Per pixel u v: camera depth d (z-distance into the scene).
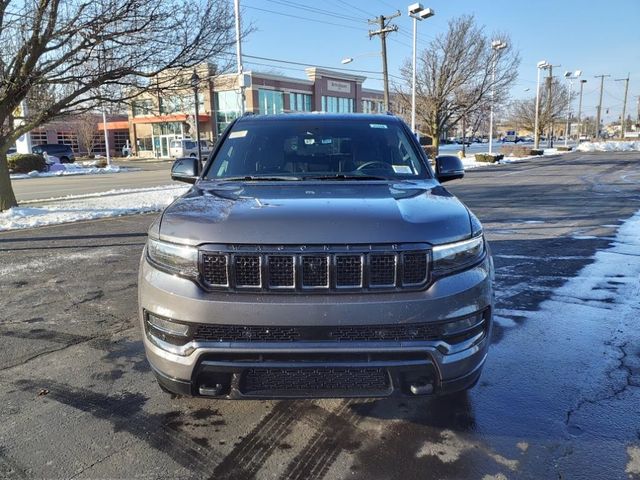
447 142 86.81
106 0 10.23
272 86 57.44
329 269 2.48
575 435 2.93
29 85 10.70
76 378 3.71
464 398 3.35
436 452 2.79
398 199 2.99
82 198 15.94
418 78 30.36
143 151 61.59
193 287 2.56
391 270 2.53
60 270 6.82
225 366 2.50
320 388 2.56
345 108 68.62
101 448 2.84
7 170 12.46
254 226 2.58
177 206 3.02
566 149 50.69
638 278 6.02
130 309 5.23
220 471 2.64
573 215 10.84
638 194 14.33
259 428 3.04
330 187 3.34
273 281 2.51
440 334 2.54
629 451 2.78
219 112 55.38
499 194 14.85
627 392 3.40
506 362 3.86
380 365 2.47
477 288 2.67
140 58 11.38
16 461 2.72
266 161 3.94
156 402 3.35
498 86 30.72
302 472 2.63
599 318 4.75
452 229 2.68
